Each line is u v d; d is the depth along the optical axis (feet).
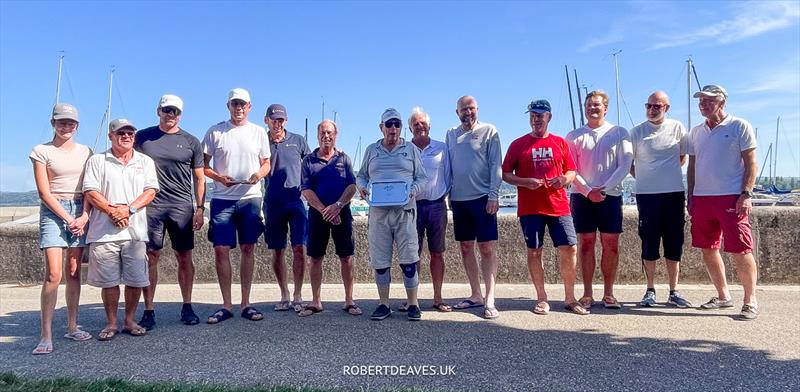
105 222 15.85
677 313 18.65
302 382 12.20
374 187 18.31
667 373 12.59
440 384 12.00
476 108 19.53
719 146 18.33
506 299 21.49
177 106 17.93
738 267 18.07
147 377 12.60
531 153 18.90
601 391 11.53
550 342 15.20
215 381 12.30
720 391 11.47
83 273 26.45
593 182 19.56
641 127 19.93
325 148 19.49
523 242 25.07
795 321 17.22
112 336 16.03
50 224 15.20
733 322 17.22
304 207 20.31
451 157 19.86
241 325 17.60
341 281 25.77
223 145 18.90
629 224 24.30
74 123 15.71
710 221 18.81
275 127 20.27
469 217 19.70
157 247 17.72
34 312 20.24
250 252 18.94
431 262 19.88
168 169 17.80
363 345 15.11
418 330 16.71
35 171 15.11
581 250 19.90
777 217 23.35
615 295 21.89
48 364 13.66
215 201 18.99
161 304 21.57
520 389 11.67
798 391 11.42
